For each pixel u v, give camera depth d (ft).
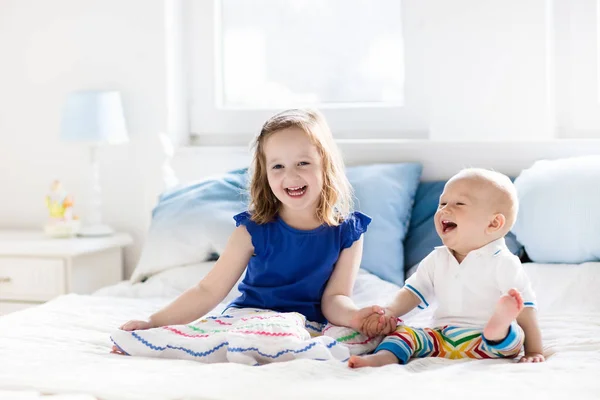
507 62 8.46
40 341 5.42
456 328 5.20
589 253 6.86
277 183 5.80
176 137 9.61
